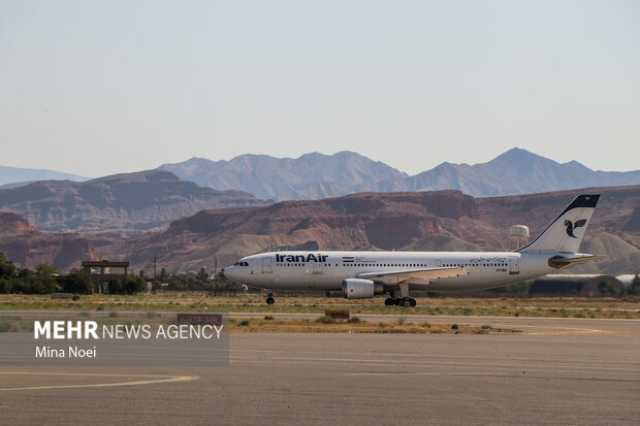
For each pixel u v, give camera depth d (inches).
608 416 3282.5
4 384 3814.0
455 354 5221.5
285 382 3951.8
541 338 6520.7
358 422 3112.7
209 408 3316.9
